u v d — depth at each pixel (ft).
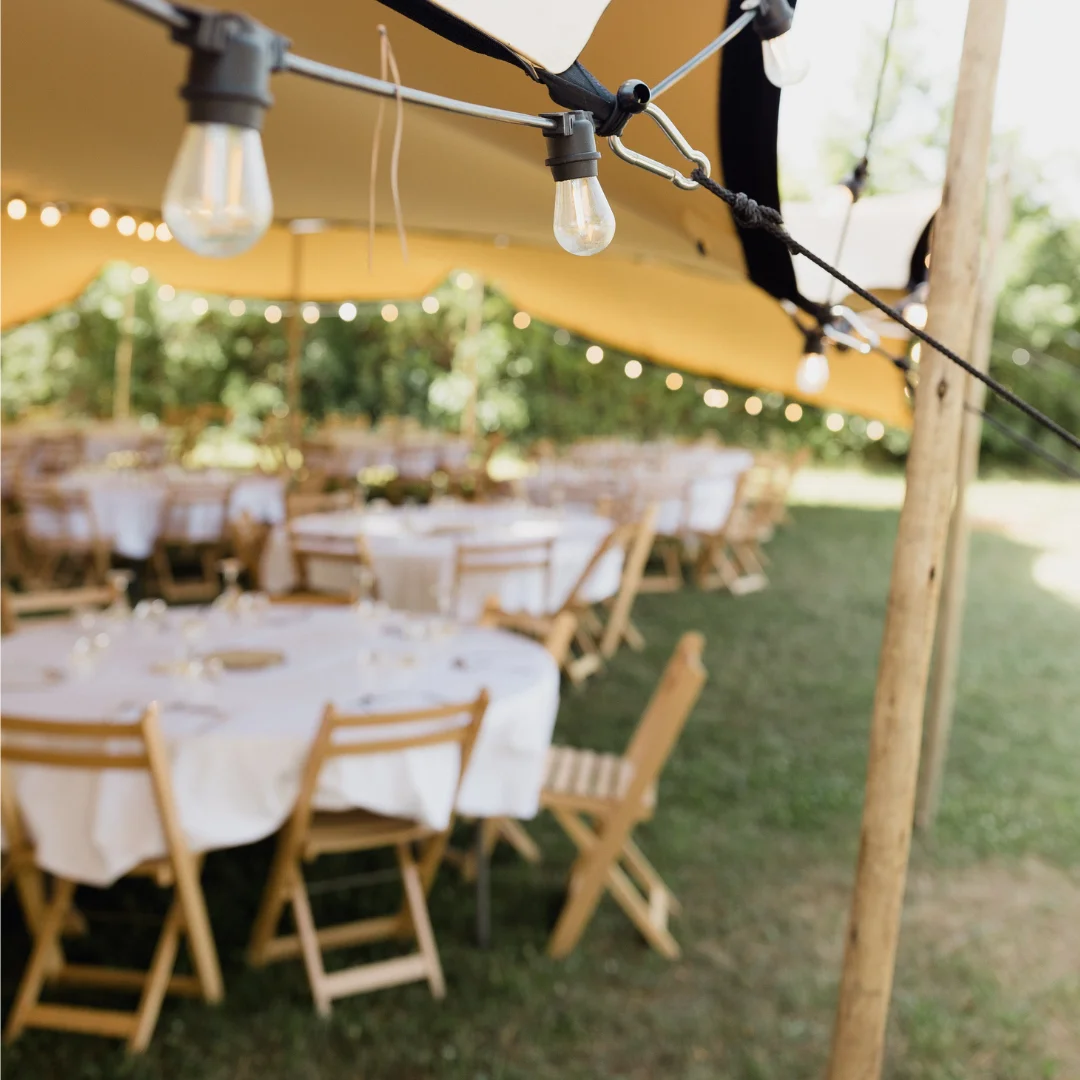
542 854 13.76
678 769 16.70
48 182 15.57
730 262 10.20
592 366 49.93
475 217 14.42
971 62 6.09
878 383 18.69
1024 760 17.93
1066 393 55.47
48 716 9.59
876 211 9.92
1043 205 54.65
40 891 10.27
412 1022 10.15
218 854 13.37
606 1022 10.35
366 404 51.52
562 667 21.47
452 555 18.37
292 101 10.36
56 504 24.71
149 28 9.08
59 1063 9.39
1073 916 12.88
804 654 23.76
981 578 33.73
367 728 9.75
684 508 29.22
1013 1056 10.25
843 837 14.61
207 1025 9.91
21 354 49.32
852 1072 6.81
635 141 8.23
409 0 5.03
